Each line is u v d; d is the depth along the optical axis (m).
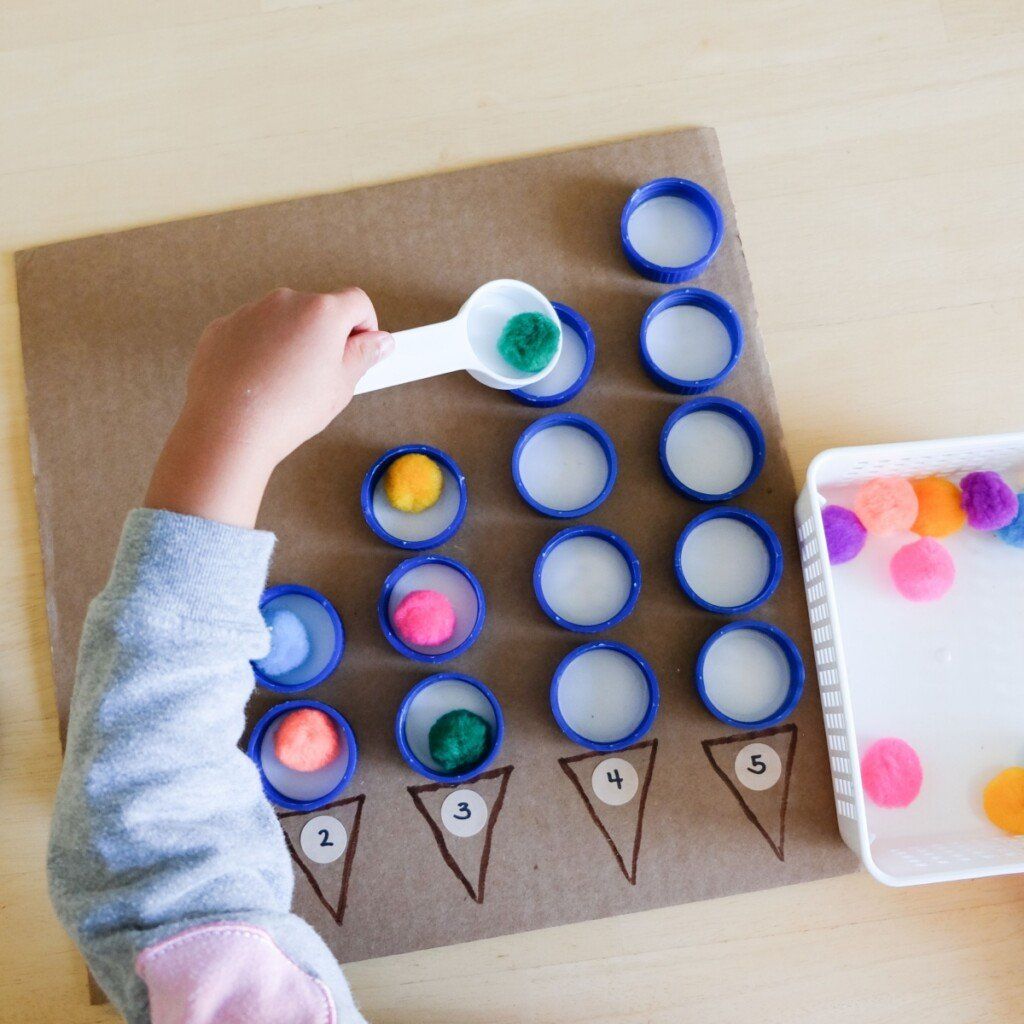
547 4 0.80
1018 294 0.75
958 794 0.68
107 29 0.80
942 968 0.67
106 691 0.45
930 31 0.79
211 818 0.47
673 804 0.69
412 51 0.80
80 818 0.45
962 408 0.74
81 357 0.75
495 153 0.78
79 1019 0.67
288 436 0.53
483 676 0.70
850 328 0.75
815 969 0.67
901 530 0.70
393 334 0.68
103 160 0.78
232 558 0.47
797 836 0.68
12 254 0.77
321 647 0.70
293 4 0.80
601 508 0.72
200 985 0.42
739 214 0.76
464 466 0.73
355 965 0.67
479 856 0.68
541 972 0.67
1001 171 0.77
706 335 0.75
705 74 0.79
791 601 0.71
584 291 0.75
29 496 0.73
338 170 0.78
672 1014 0.67
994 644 0.70
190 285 0.75
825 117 0.78
